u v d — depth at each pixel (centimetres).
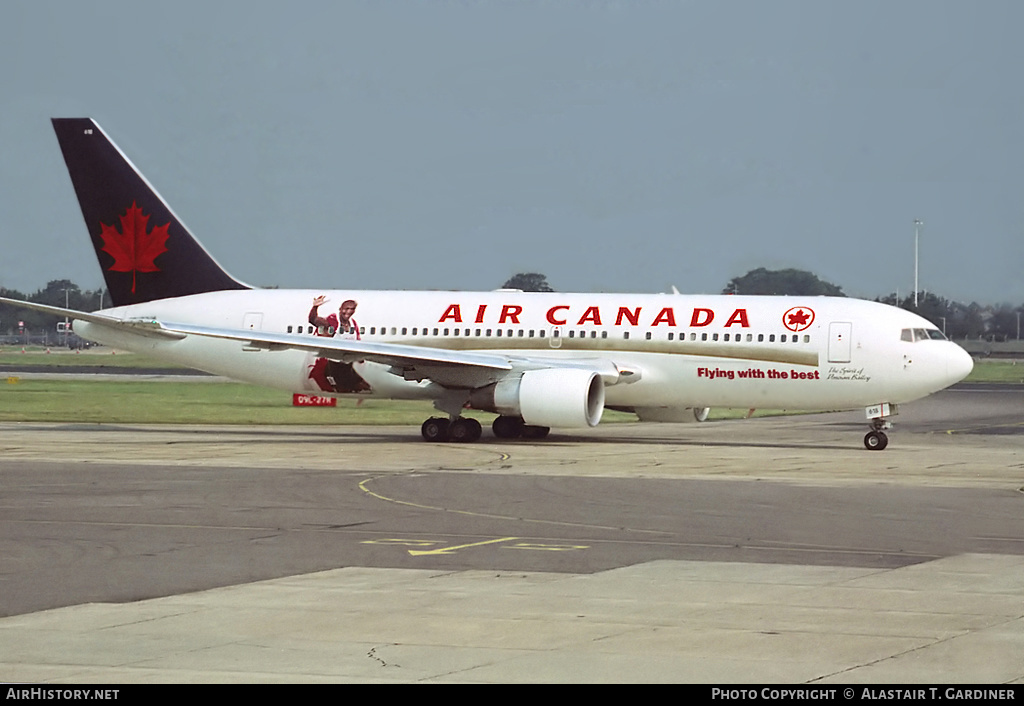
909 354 9238
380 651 3030
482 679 2788
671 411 10419
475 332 10181
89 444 9206
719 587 3850
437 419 9881
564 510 5638
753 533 4981
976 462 8250
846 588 3834
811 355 9419
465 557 4400
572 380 9175
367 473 7175
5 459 7906
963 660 2953
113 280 11012
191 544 4666
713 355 9631
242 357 10581
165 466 7519
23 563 4253
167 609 3500
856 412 15275
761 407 9819
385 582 3919
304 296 10669
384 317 10400
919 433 11719
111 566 4200
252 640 3134
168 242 10906
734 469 7562
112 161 10938
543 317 10062
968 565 4262
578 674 2833
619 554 4478
